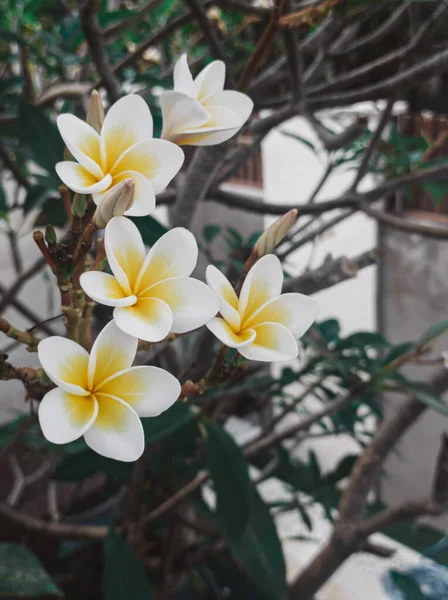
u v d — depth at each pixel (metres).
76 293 0.31
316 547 1.88
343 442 2.69
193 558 1.16
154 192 0.28
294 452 2.77
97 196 0.27
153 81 0.71
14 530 1.15
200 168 0.66
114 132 0.29
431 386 0.88
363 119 1.00
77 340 0.31
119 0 1.19
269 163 2.80
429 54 1.09
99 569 1.20
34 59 1.31
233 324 0.29
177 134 0.31
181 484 0.96
